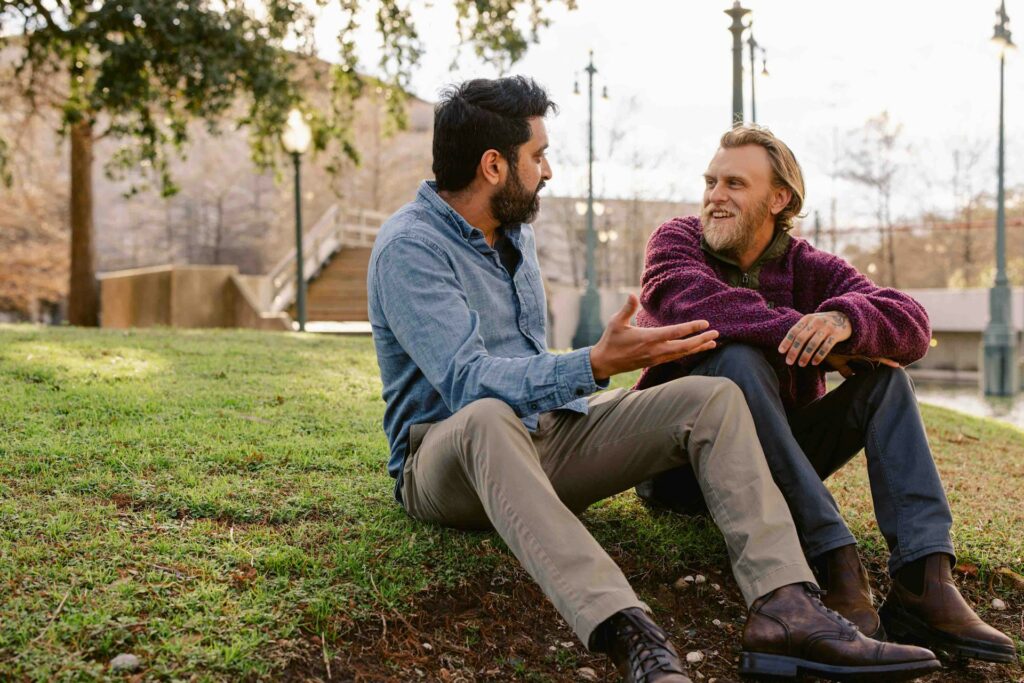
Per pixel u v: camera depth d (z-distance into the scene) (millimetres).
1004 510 3447
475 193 2436
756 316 2482
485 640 2279
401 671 2074
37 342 6266
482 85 2424
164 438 3521
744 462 2117
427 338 2229
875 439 2400
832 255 2834
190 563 2307
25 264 26859
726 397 2193
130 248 48375
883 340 2404
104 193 47750
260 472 3189
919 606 2252
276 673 1940
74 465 3066
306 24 12461
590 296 18656
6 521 2498
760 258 2809
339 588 2271
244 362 5941
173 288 13969
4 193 25203
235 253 47750
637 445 2330
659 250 2820
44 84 15008
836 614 1976
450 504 2404
